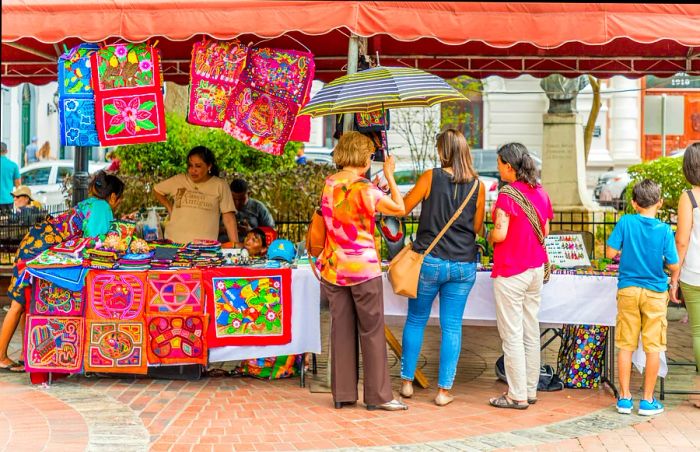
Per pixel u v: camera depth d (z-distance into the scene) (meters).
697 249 6.02
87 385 6.50
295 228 11.09
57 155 24.20
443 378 6.04
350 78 5.93
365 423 5.60
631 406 5.88
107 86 6.79
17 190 12.21
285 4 6.09
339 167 6.00
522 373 5.95
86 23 6.24
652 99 25.66
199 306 6.40
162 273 6.38
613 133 25.75
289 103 6.88
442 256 5.89
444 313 6.04
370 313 5.80
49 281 6.36
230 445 5.11
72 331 6.43
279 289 6.42
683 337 8.60
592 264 6.72
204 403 6.04
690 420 5.71
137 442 5.11
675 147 25.73
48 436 5.20
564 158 14.00
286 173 11.38
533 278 5.89
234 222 7.82
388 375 5.93
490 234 6.03
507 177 5.98
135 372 6.43
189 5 6.18
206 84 6.86
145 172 11.55
